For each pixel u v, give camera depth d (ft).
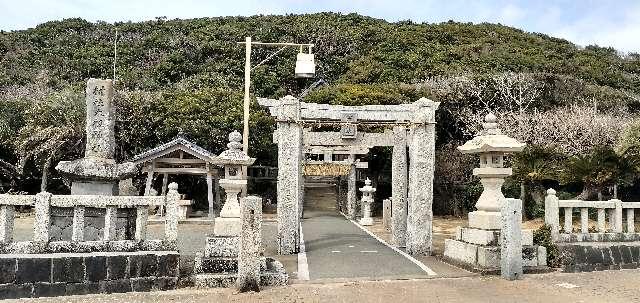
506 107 106.83
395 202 48.34
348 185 85.51
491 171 35.99
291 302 25.82
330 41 162.61
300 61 54.80
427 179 42.91
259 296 26.99
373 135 48.21
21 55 146.51
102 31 176.14
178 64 142.61
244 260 28.25
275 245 49.06
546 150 76.54
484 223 35.40
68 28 178.81
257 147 94.48
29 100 96.07
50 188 87.45
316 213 95.25
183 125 89.76
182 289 28.30
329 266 35.94
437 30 176.76
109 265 27.32
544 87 111.75
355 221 78.48
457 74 120.67
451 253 38.45
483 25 189.88
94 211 31.35
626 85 135.44
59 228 30.68
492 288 29.53
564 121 93.20
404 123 43.88
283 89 134.31
